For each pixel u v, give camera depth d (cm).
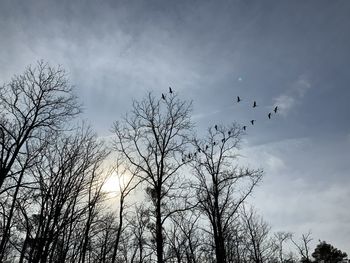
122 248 2488
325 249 4822
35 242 1492
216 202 2405
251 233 3259
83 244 1830
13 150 1689
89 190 1731
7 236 1549
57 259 1680
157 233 1923
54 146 1702
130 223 2389
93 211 1809
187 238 2612
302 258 3728
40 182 1566
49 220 1513
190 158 2188
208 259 2827
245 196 2455
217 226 2397
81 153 1727
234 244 3045
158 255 1864
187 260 2605
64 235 1670
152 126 2191
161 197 2020
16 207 1564
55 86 1889
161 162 2089
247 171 2480
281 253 3581
